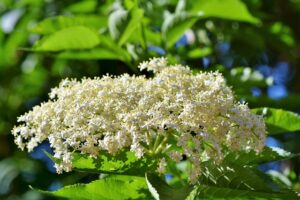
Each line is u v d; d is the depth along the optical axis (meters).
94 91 0.46
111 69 0.88
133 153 0.45
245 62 0.92
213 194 0.45
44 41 0.64
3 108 1.11
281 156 0.48
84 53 0.66
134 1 0.66
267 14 0.91
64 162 0.44
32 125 0.48
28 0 0.95
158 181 0.43
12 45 1.01
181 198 0.42
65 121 0.44
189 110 0.42
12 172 1.04
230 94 0.45
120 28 0.64
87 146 0.43
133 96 0.44
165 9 0.78
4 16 1.00
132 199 0.47
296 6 0.98
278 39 0.89
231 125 0.44
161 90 0.45
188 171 0.46
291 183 0.63
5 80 1.12
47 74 1.05
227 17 0.71
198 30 0.82
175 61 0.68
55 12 0.93
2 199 1.03
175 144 0.49
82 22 0.71
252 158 0.48
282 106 0.71
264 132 0.44
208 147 0.44
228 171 0.45
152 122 0.42
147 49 0.68
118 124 0.43
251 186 0.44
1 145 1.08
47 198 0.99
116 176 0.49
